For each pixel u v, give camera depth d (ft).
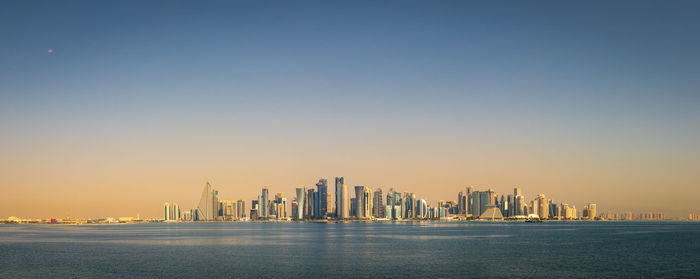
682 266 444.96
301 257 524.52
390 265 450.71
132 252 592.19
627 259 502.38
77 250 621.31
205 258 515.50
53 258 514.68
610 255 546.26
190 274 396.37
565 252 582.76
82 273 401.70
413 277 381.60
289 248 655.35
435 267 436.76
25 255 550.36
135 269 424.46
